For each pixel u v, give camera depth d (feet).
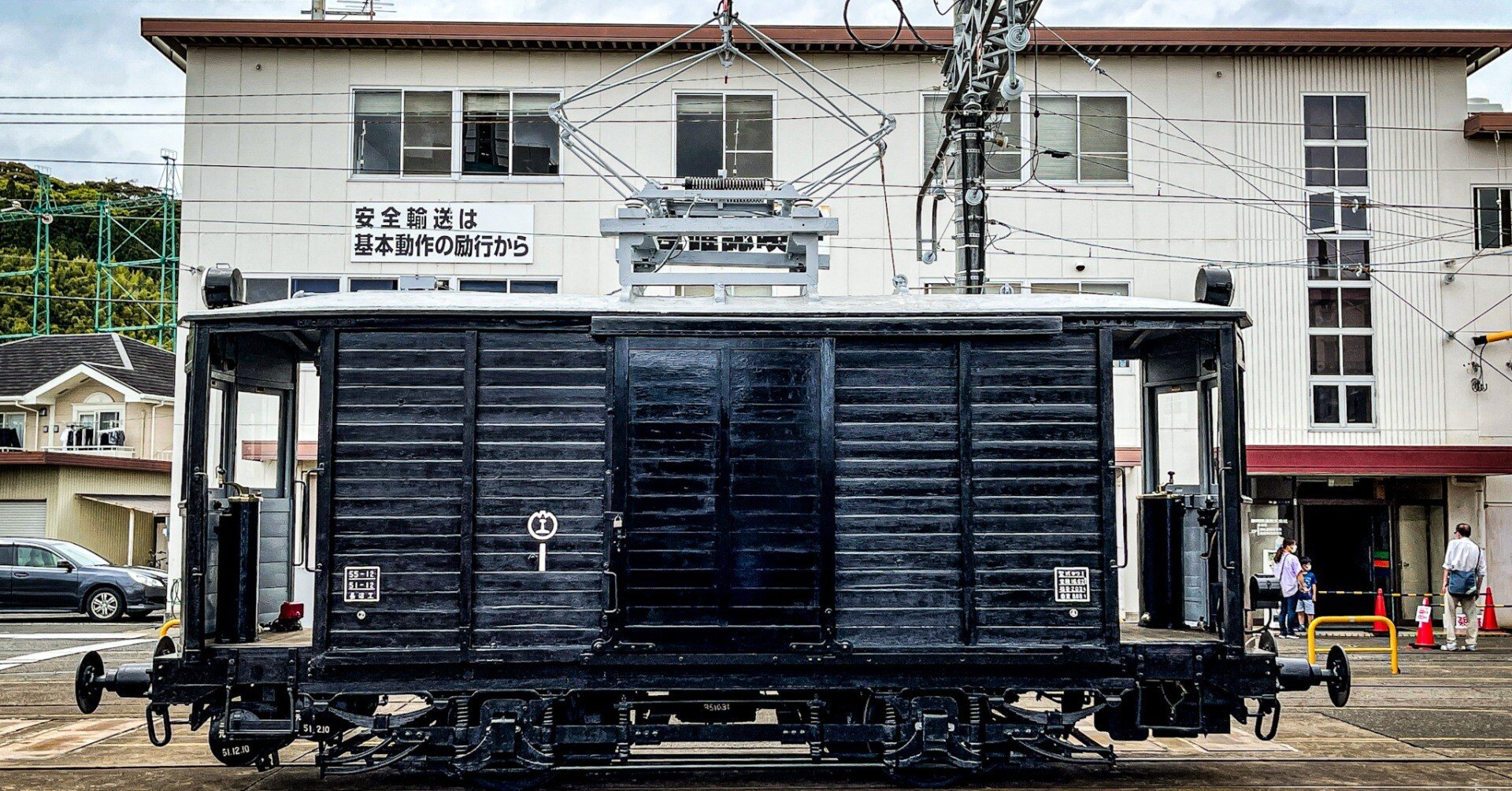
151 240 156.35
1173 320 25.36
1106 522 24.86
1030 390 25.18
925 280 61.36
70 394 100.32
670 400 24.97
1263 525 64.08
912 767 25.09
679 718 26.78
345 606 24.29
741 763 25.43
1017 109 62.18
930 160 61.93
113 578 66.18
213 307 27.14
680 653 24.38
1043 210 62.03
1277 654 25.30
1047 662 24.61
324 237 61.98
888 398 25.17
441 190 62.28
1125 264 62.03
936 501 24.94
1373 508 64.28
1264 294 62.59
